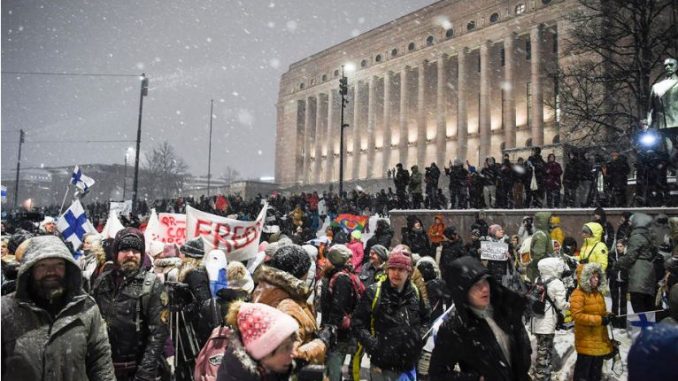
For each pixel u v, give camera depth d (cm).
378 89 7481
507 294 307
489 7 5812
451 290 305
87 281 513
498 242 929
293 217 2403
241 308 246
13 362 272
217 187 7975
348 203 2786
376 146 7381
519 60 5725
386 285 454
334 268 545
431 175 2300
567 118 2759
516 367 302
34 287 291
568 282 836
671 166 1384
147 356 375
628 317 583
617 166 1600
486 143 5747
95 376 304
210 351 351
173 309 462
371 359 448
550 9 5050
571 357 723
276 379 237
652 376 142
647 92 2409
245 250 820
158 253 709
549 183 1792
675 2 2506
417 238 1314
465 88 6016
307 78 8400
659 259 861
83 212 980
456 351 301
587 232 875
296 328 237
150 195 8981
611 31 2908
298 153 8456
